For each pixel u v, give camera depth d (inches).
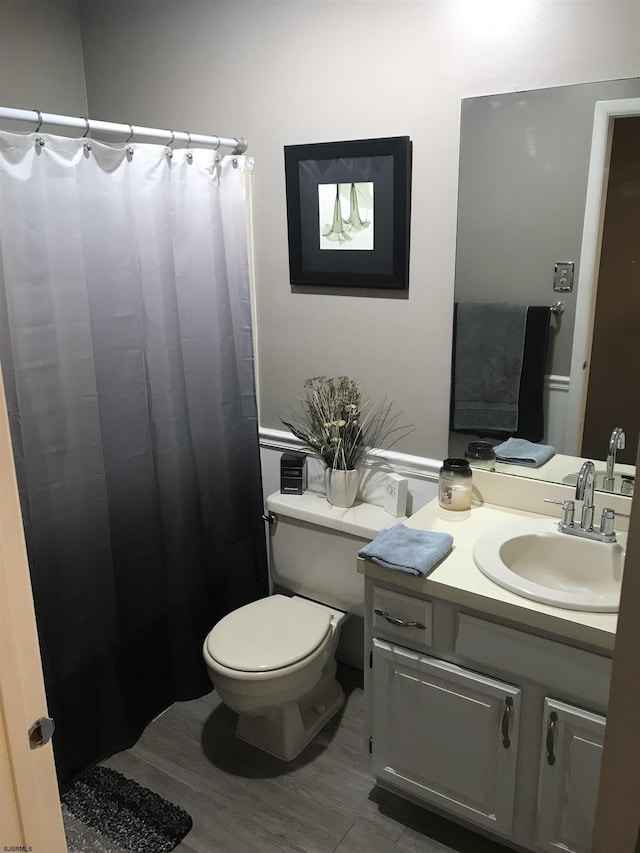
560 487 80.0
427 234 83.5
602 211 71.4
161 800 82.2
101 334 81.2
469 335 82.5
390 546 72.6
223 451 98.7
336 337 94.9
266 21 88.4
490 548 72.3
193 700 100.0
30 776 32.9
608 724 35.8
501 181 76.2
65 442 78.3
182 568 95.0
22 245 71.4
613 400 75.2
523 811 70.1
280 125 91.2
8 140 69.0
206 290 92.0
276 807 81.3
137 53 101.3
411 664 72.9
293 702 86.7
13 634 31.2
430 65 78.1
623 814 36.5
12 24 96.4
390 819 79.6
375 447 95.1
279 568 99.8
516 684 67.1
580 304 74.9
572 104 70.5
